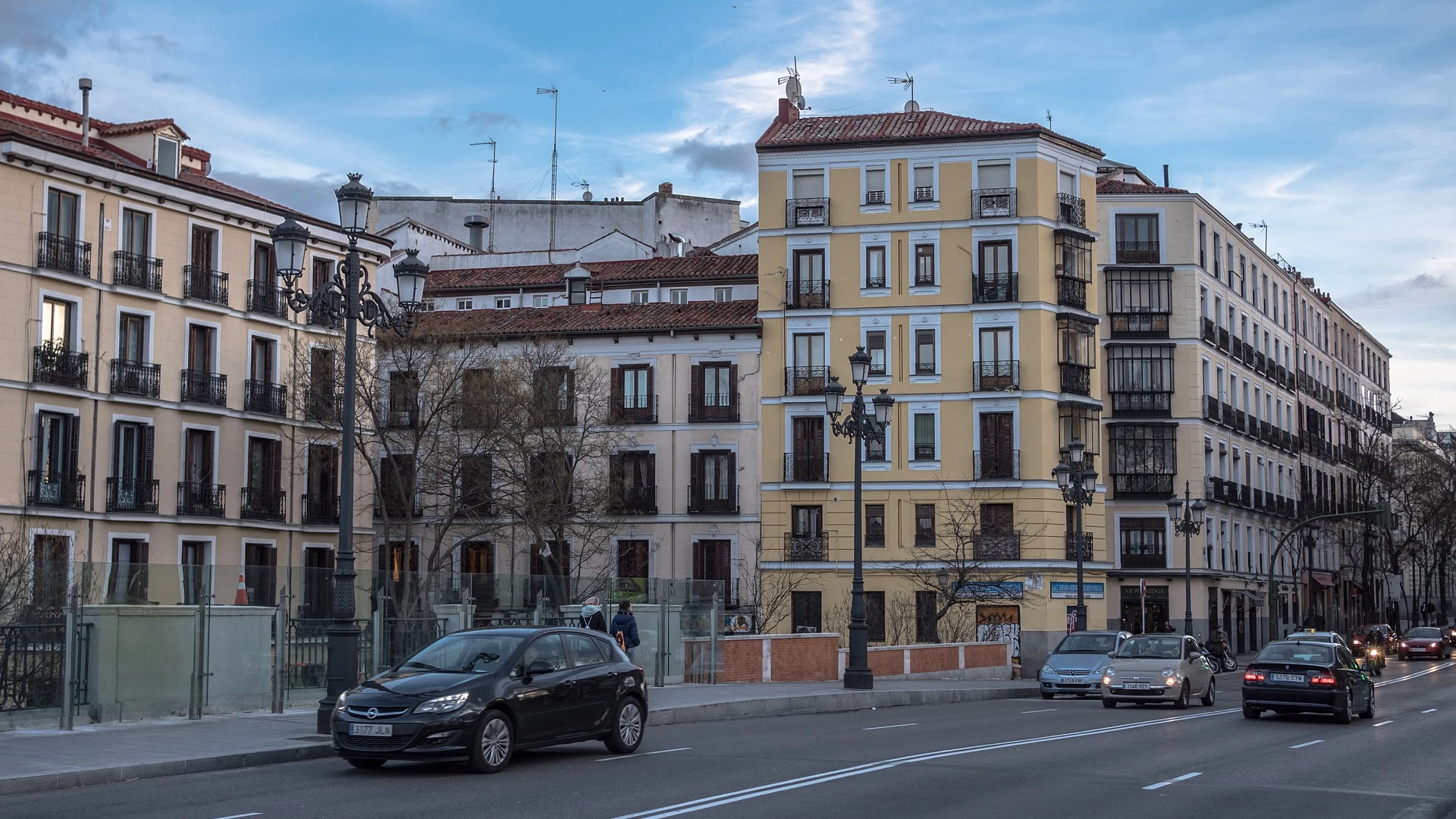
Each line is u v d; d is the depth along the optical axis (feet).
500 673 57.98
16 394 130.41
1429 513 301.63
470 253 235.61
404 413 182.50
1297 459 285.23
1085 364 193.67
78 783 52.85
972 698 119.75
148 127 152.25
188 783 53.57
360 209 72.23
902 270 191.52
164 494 143.95
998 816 46.11
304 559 159.94
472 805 47.16
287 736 66.74
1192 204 225.97
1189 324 224.33
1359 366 355.36
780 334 192.85
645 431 193.47
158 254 145.18
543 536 182.50
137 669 73.20
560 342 184.96
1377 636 253.24
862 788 52.31
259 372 157.17
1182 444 222.28
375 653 85.20
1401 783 57.57
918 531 188.55
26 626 68.33
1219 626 231.91
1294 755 68.39
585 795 49.47
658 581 114.11
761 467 191.11
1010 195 188.75
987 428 187.93
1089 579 190.90
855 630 110.22
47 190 134.21
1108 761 63.72
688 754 64.34
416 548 191.01
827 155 194.39
